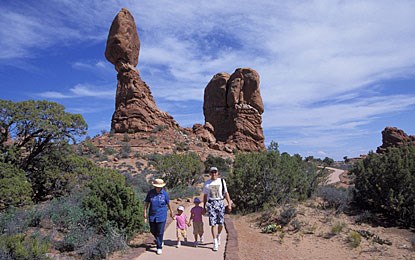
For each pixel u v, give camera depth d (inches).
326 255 347.6
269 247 364.8
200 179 1240.2
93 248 312.0
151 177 1168.2
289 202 588.4
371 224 500.1
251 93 2672.2
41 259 263.4
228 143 2496.3
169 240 370.6
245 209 580.1
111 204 384.5
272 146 717.9
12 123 673.6
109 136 2127.2
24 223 387.9
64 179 695.1
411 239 413.1
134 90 2271.2
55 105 736.3
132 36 2391.7
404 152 620.4
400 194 506.9
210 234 407.2
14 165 687.7
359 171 609.3
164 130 2246.6
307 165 791.7
